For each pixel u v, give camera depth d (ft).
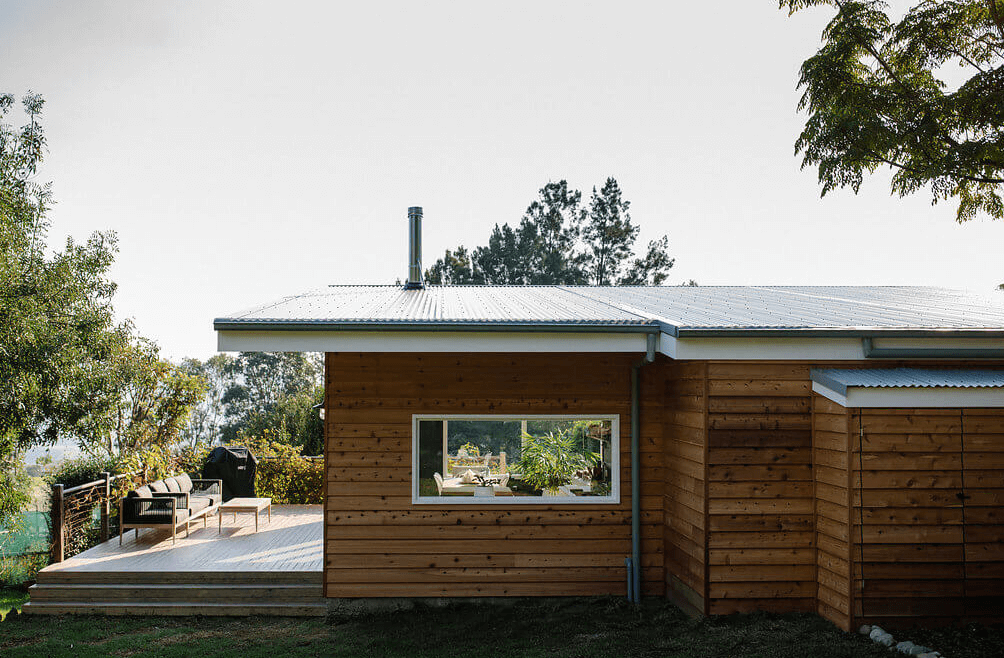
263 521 38.42
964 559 20.63
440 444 26.53
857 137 38.04
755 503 22.41
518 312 25.03
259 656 20.90
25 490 46.34
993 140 37.06
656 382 27.14
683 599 24.41
